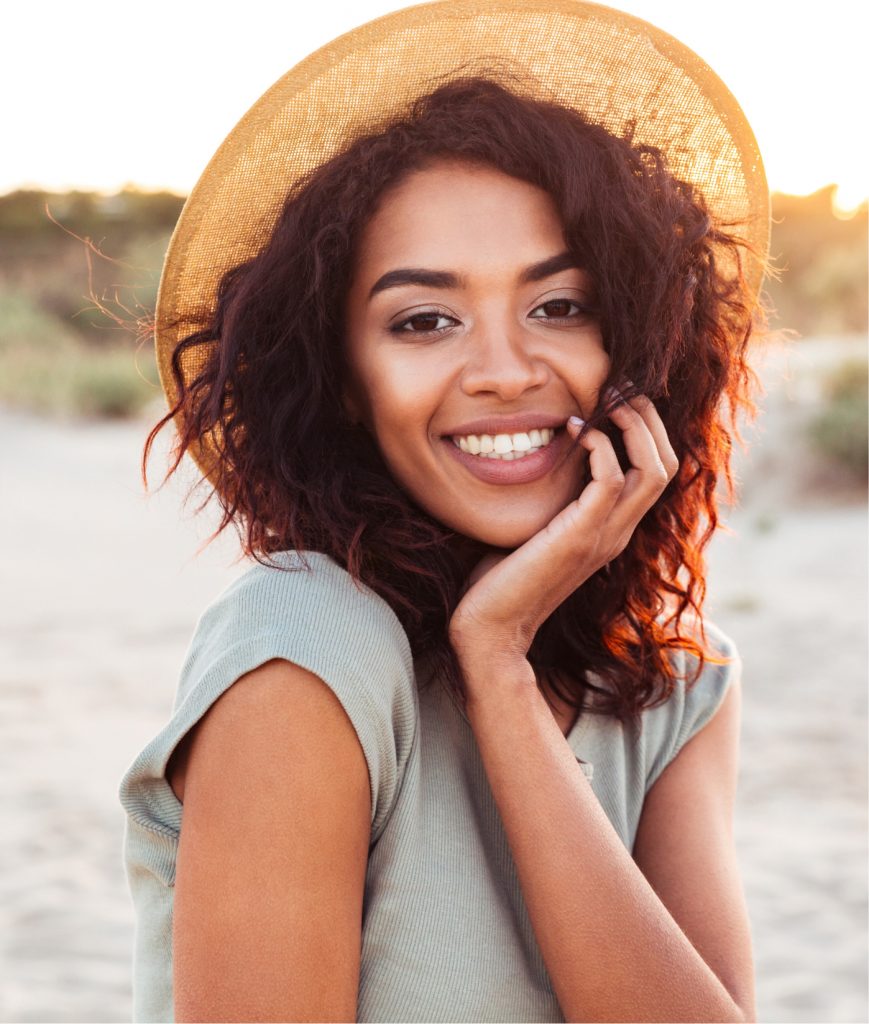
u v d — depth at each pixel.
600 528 1.68
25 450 20.61
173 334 1.81
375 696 1.42
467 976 1.47
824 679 7.43
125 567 11.81
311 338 1.63
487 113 1.61
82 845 4.93
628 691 1.76
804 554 12.03
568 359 1.62
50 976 3.89
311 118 1.73
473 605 1.58
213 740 1.38
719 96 1.87
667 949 1.45
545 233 1.61
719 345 1.88
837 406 14.88
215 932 1.34
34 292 30.97
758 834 5.04
